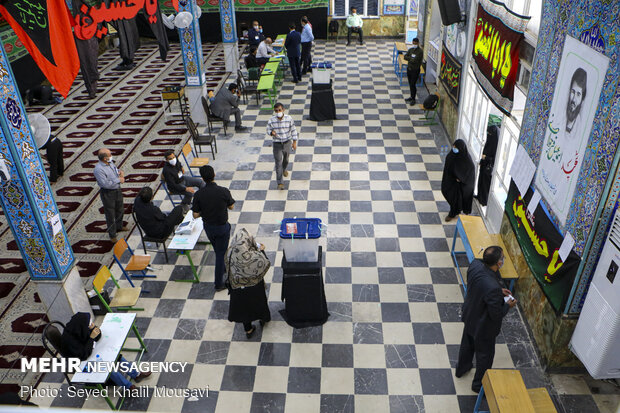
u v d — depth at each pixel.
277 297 6.03
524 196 5.45
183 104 12.39
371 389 4.79
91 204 8.20
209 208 5.63
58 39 4.29
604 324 4.00
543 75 5.03
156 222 6.37
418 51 11.24
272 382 4.89
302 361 5.12
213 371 5.04
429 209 7.68
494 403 3.90
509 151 6.55
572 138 4.36
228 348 5.32
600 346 4.06
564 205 4.50
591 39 4.00
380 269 6.41
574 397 4.62
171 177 7.49
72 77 4.44
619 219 3.79
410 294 5.99
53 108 12.39
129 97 13.08
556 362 4.80
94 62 12.82
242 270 4.94
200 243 7.04
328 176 8.71
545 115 4.99
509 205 5.95
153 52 17.39
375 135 10.30
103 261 6.79
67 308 5.35
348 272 6.37
